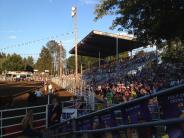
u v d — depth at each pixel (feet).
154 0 43.65
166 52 61.46
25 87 201.36
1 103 93.91
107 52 192.85
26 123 48.52
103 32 132.36
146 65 126.82
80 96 96.07
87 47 173.06
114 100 74.95
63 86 175.52
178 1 43.29
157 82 77.61
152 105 28.35
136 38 52.75
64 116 60.23
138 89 74.38
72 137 26.32
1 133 53.88
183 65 86.58
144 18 47.29
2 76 385.91
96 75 165.48
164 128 14.60
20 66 530.27
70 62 416.87
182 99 12.64
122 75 127.85
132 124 15.26
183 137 12.35
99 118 20.22
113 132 18.42
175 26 44.65
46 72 462.60
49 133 44.50
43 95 124.77
